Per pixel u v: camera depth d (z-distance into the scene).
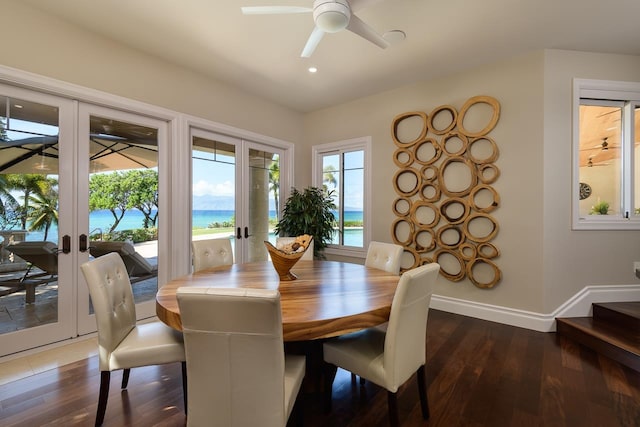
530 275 2.93
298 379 1.40
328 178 4.67
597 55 2.95
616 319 2.68
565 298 2.92
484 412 1.72
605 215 3.03
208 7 2.32
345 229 4.48
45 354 2.37
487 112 3.15
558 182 2.90
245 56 3.06
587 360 2.32
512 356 2.39
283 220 4.33
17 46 2.25
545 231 2.87
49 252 2.50
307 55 2.31
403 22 2.49
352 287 1.85
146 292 3.09
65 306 2.57
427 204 3.54
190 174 3.42
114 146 2.87
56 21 2.43
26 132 2.39
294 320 1.30
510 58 3.04
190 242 3.38
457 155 3.29
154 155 3.14
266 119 4.25
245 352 1.11
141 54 2.95
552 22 2.47
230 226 3.89
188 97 3.34
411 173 3.72
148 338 1.69
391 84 3.74
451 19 2.44
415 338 1.57
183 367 1.67
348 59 3.11
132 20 2.48
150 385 1.97
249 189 4.14
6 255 2.33
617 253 2.98
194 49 2.93
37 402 1.78
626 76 2.98
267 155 4.40
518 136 2.99
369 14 2.38
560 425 1.62
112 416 1.67
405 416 1.70
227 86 3.73
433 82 3.55
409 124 3.74
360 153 4.31
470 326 3.00
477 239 3.18
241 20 2.48
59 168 2.54
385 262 2.63
